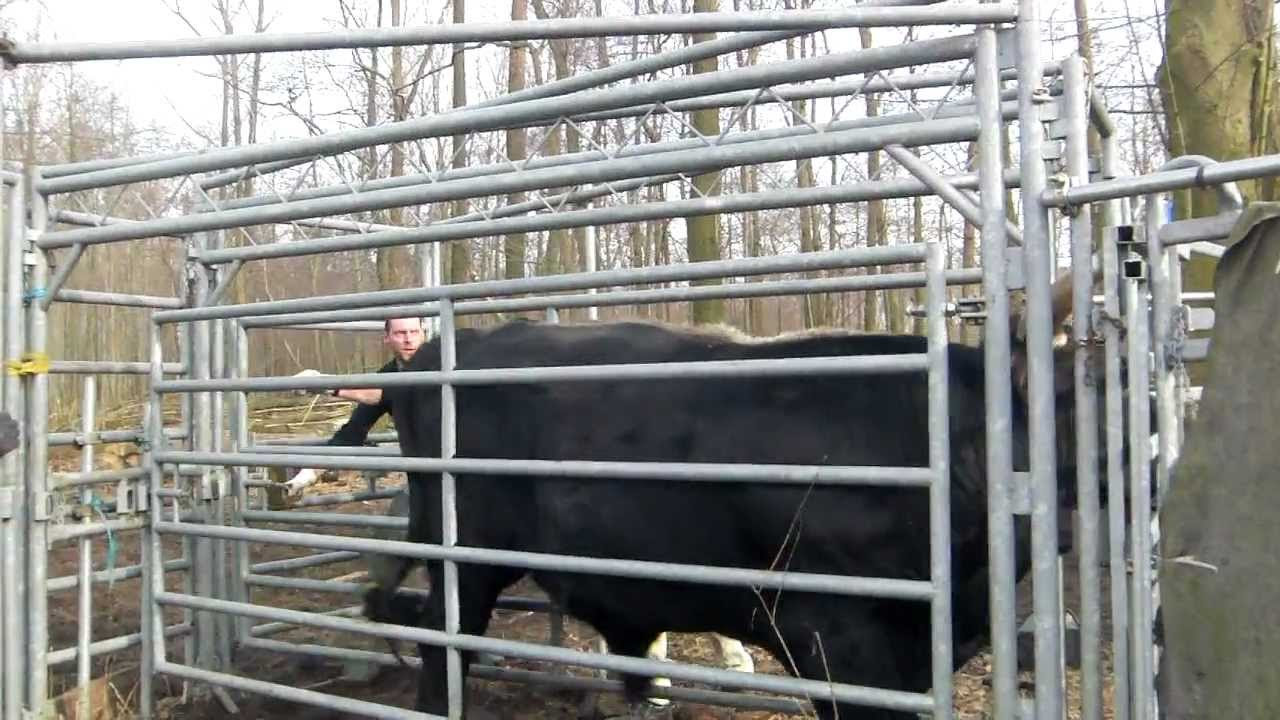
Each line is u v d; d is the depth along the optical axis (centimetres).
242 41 420
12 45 449
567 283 406
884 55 340
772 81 360
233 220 460
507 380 412
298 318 570
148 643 538
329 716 561
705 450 412
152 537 538
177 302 593
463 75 1535
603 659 393
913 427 378
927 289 337
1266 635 272
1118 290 315
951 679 337
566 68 1712
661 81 376
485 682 618
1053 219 378
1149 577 309
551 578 458
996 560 328
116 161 516
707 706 565
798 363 353
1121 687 315
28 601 492
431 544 475
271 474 670
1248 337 277
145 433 545
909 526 371
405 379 445
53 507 507
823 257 357
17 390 492
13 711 479
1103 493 358
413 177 566
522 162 426
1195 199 734
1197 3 749
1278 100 784
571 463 396
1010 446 328
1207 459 284
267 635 686
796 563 390
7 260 493
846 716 381
